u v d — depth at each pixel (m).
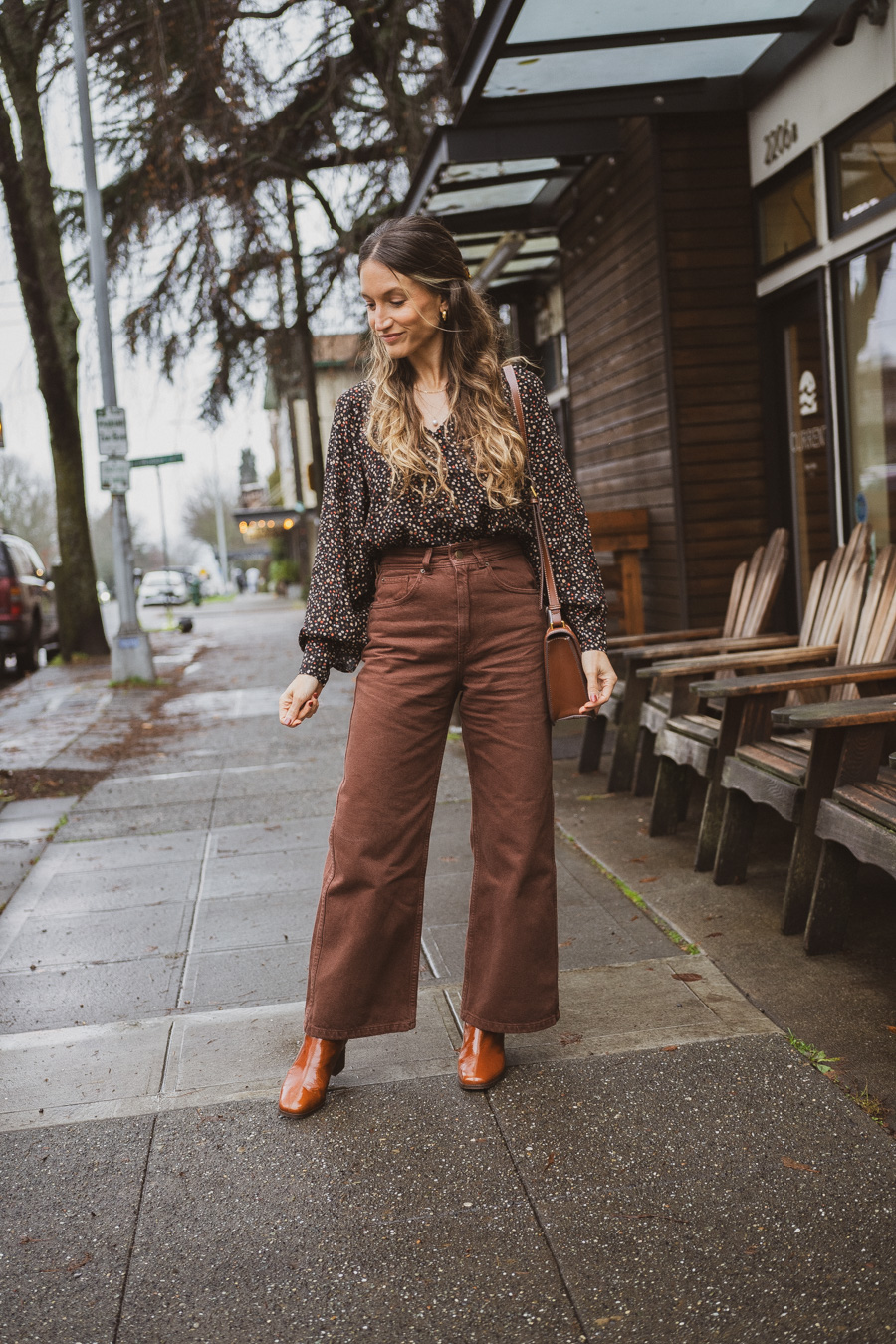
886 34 5.40
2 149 13.76
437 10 10.28
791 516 7.38
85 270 14.15
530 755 2.47
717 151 7.18
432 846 4.62
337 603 2.48
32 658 16.31
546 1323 1.80
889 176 5.66
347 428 2.46
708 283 7.27
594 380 9.13
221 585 62.09
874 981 2.94
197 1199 2.19
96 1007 3.18
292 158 13.40
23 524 49.19
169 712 9.70
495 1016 2.52
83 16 11.19
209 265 12.58
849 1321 1.75
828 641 4.31
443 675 2.45
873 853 2.80
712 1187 2.11
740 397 7.35
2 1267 2.02
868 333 6.14
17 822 5.65
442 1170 2.23
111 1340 1.83
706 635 5.54
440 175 7.46
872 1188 2.07
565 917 3.62
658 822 4.46
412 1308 1.85
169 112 10.91
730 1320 1.77
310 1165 2.28
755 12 5.73
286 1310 1.87
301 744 7.42
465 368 2.41
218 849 4.88
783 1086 2.44
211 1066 2.74
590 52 6.08
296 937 3.67
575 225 9.24
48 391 15.49
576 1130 2.34
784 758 3.51
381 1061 2.71
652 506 7.87
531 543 2.50
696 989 2.97
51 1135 2.46
